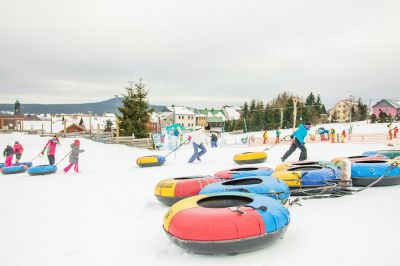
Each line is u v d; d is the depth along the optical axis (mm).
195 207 3963
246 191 4973
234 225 3475
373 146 16344
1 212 6184
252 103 61281
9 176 12273
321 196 5828
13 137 26766
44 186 9148
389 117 47219
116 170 12172
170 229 3789
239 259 3492
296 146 10750
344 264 3199
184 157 15695
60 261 3736
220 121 78188
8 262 3779
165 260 3602
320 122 54406
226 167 11094
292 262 3320
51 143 13625
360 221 4422
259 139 32906
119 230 4738
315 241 3828
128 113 31812
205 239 3467
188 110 81500
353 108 59844
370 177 6391
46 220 5480
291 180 6023
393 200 5414
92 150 21000
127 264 3555
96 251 3979
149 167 12453
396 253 3359
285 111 49062
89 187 8547
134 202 6488
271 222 3619
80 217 5559
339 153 13352
